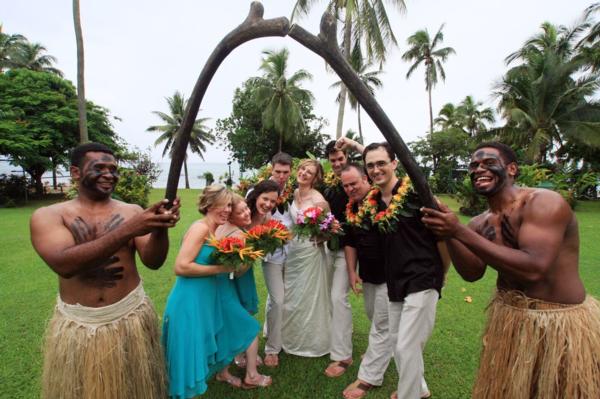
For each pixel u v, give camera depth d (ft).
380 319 8.87
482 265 6.50
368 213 8.60
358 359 10.66
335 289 10.14
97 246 5.28
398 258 7.63
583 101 59.36
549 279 5.52
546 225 5.15
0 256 22.15
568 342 5.28
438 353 10.62
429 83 94.79
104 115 74.08
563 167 57.72
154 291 16.08
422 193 5.14
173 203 5.33
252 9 4.89
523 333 5.59
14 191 68.13
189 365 7.52
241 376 9.93
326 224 9.31
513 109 59.62
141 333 6.56
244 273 9.56
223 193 8.20
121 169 43.78
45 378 6.25
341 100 49.75
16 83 66.39
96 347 6.11
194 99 4.97
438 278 7.59
